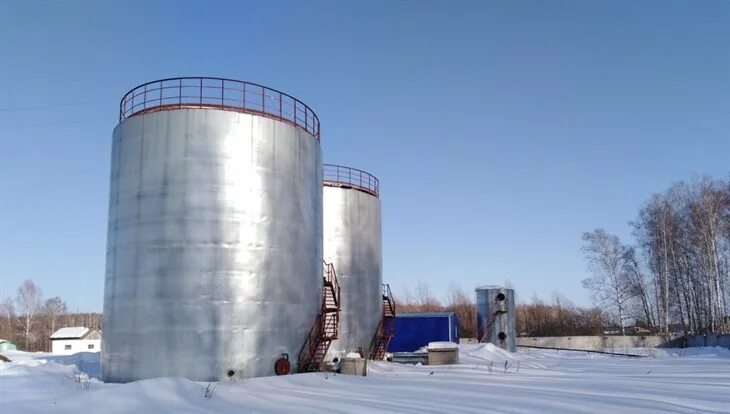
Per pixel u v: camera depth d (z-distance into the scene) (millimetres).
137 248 21859
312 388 19625
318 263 25609
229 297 21422
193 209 21688
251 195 22500
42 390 19391
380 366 29562
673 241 63281
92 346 85250
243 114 22953
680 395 17812
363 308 34188
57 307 116750
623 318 67562
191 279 21219
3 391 19109
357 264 34375
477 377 24141
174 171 22000
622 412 14578
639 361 35719
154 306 21172
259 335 21812
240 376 21109
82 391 18641
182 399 17203
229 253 21703
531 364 32781
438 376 24672
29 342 100750
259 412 15039
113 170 23719
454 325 47688
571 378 23875
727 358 36656
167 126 22359
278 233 23047
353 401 16578
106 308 22641
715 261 56656
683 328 63969
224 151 22328
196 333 20906
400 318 46188
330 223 34000
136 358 21094
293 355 23047
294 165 24234
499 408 15141
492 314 47344
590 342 61094
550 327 84062
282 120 24250
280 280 22812
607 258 69250
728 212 58000
